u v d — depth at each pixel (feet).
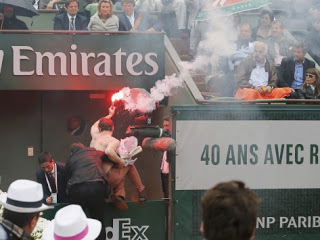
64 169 52.31
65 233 28.71
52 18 80.02
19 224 26.50
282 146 52.31
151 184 67.67
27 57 59.72
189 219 51.57
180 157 51.31
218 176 51.70
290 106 52.21
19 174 67.31
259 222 52.06
